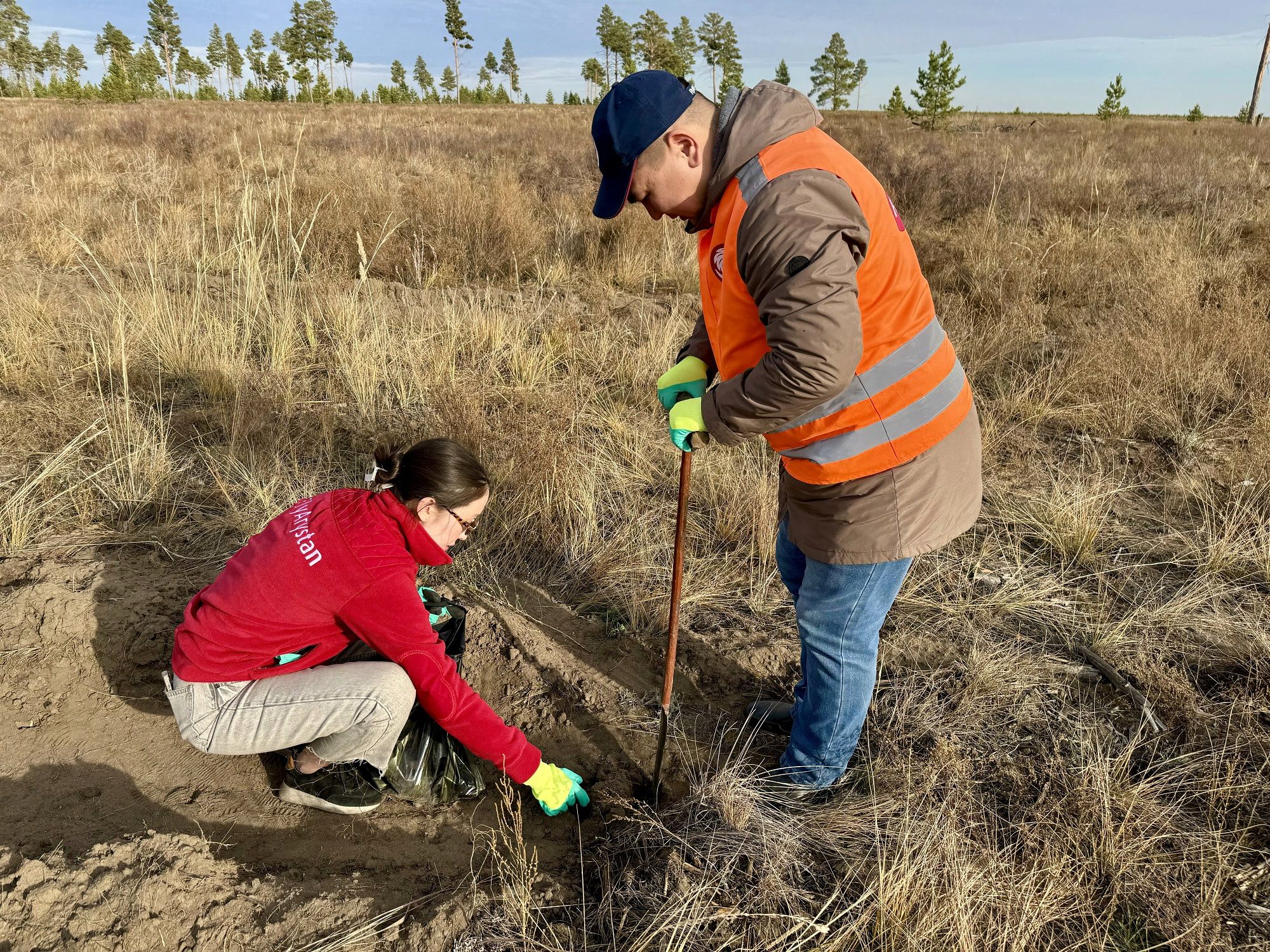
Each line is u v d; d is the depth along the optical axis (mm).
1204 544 3500
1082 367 4926
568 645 3029
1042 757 2488
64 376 4746
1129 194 10805
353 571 2008
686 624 3143
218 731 2133
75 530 3416
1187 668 2834
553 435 4008
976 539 3631
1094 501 3729
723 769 2416
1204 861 2105
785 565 2434
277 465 3941
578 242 7945
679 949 1890
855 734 2279
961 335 5508
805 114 1720
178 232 7457
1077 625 3074
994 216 8773
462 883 2127
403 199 8664
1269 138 22047
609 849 2238
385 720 2133
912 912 1962
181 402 4656
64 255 7086
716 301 1888
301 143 14469
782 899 2047
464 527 2113
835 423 1838
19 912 1831
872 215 1708
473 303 5973
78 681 2693
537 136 19438
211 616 2062
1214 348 4969
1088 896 2053
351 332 5270
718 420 1839
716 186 1742
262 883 2037
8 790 2299
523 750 2158
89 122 18312
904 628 3086
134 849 1991
